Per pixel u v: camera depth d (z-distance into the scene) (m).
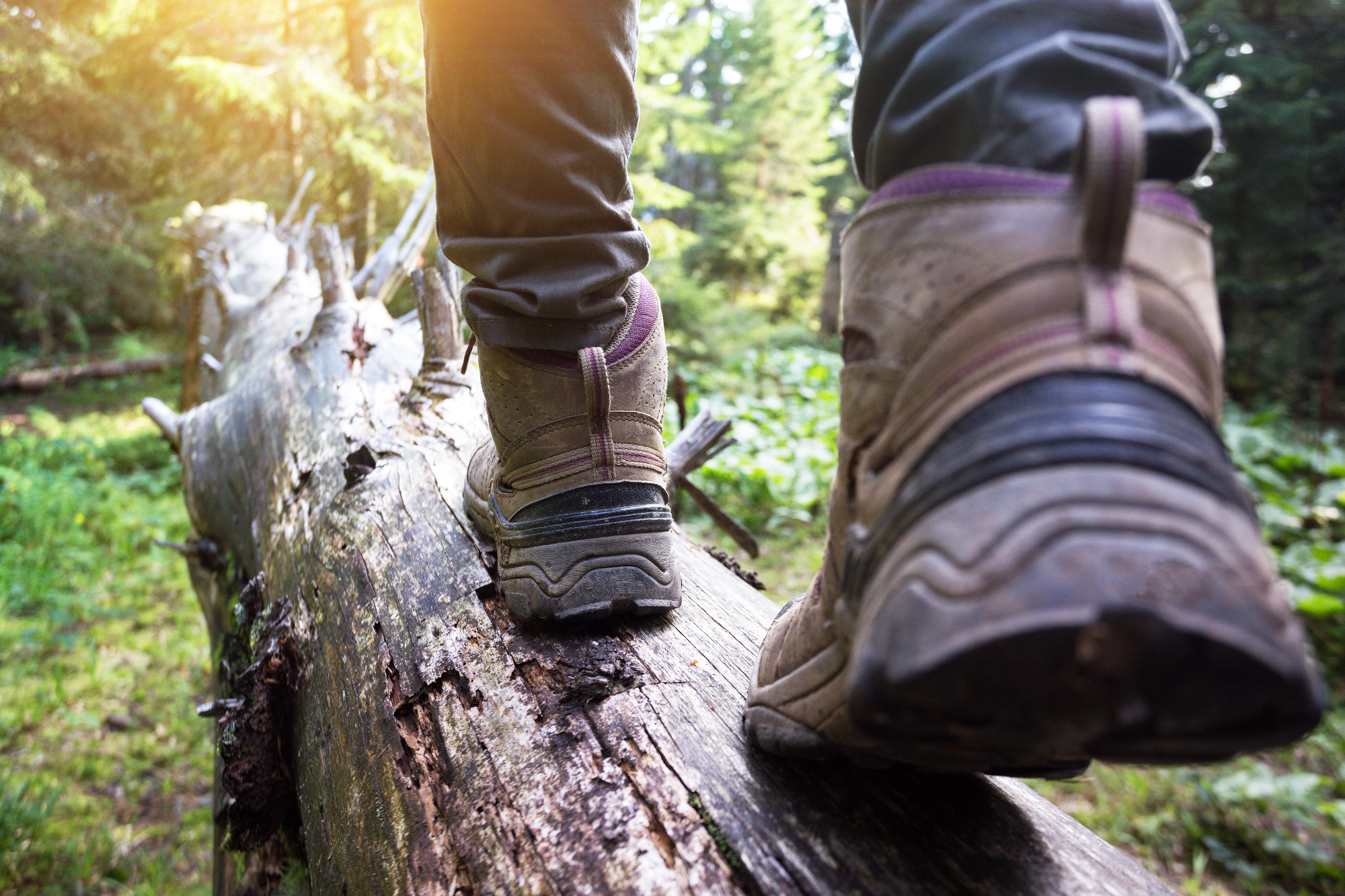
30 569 4.18
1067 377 0.44
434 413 1.61
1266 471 4.95
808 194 14.14
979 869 0.63
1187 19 6.19
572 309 0.88
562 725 0.84
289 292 3.37
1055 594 0.37
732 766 0.74
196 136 7.25
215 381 3.17
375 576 1.20
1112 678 0.37
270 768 1.20
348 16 6.13
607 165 0.89
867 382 0.54
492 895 0.71
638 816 0.72
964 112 0.52
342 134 5.88
